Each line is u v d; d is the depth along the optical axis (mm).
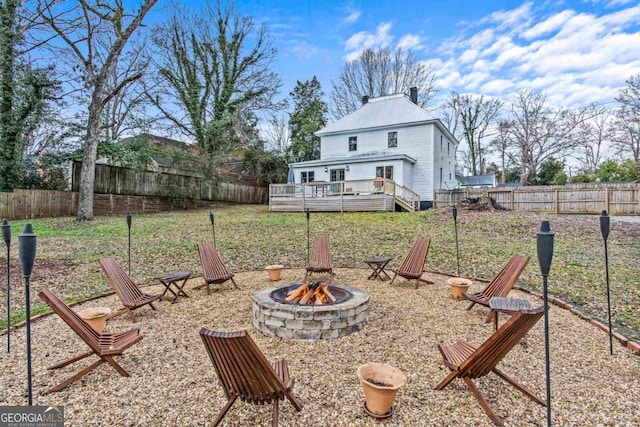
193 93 21828
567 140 28953
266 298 4320
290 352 3537
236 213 17172
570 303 5086
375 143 22734
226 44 23172
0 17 12914
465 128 35156
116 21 13195
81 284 6258
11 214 13289
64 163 15906
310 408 2537
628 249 8352
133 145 17359
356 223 12859
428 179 21141
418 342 3752
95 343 3002
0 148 14086
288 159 30500
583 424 2338
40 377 3055
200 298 5609
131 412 2510
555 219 12156
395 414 2453
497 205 14844
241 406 2576
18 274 6555
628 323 4242
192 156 20156
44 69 14383
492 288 4723
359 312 4109
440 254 8562
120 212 16625
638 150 24469
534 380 2938
